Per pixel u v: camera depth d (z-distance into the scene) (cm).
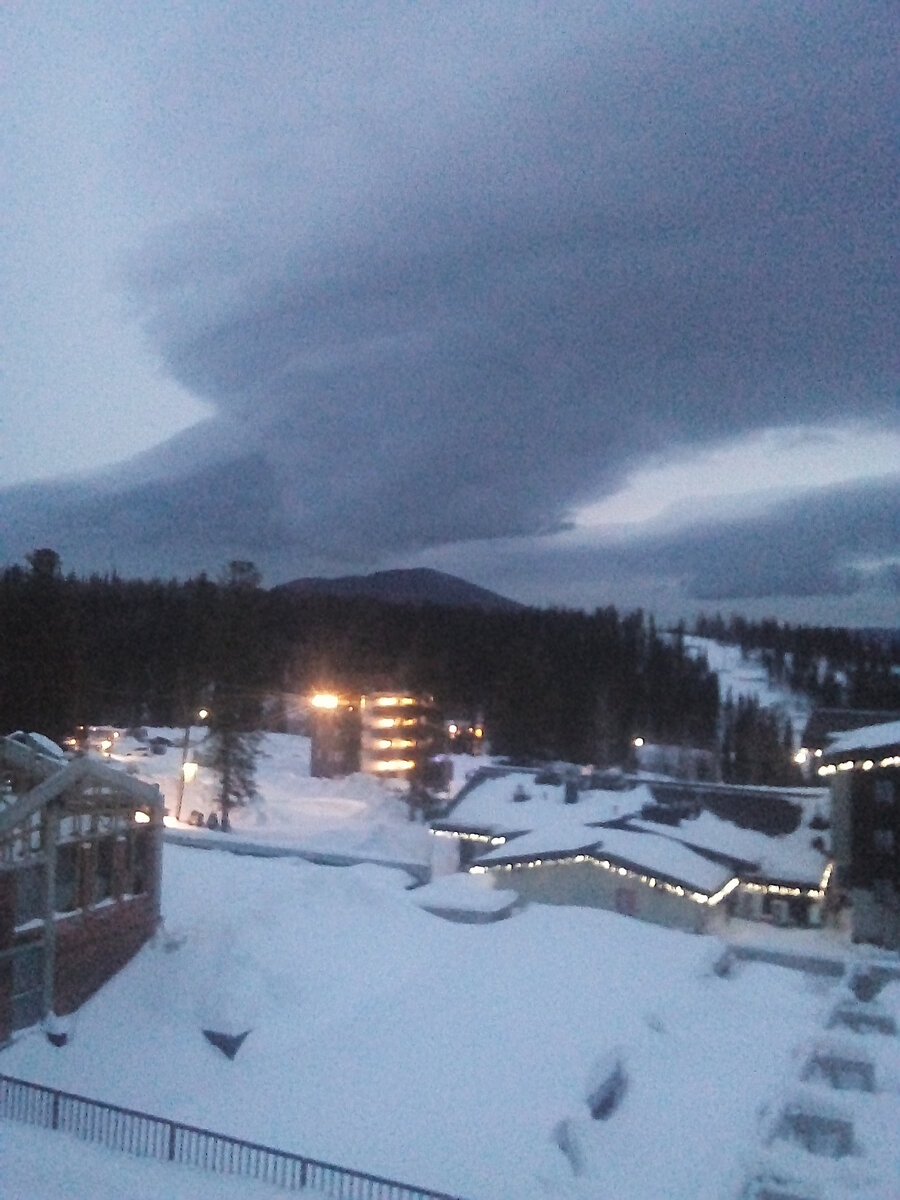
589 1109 1886
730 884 3562
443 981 2381
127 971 2180
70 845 2088
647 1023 2364
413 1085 1881
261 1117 1723
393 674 9662
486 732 8681
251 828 4847
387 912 2756
